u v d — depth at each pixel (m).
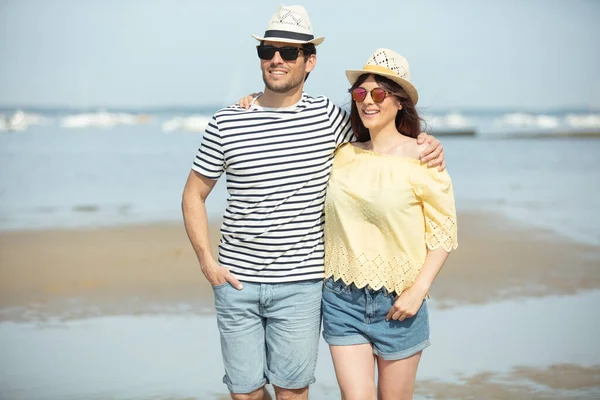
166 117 45.19
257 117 4.00
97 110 59.78
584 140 28.38
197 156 4.07
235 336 4.12
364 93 3.96
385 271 3.90
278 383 4.15
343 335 4.00
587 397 4.95
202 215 4.14
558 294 7.47
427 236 3.89
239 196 4.03
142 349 5.91
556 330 6.36
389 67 3.97
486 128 38.72
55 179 16.03
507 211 12.45
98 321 6.62
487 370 5.45
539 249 9.44
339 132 4.12
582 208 12.79
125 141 26.64
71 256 8.98
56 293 7.46
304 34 4.01
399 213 3.85
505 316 6.75
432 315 6.78
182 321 6.62
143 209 12.40
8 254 9.09
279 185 3.97
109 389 5.11
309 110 4.04
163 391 5.10
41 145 24.11
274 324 4.11
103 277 8.02
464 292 7.52
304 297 4.04
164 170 17.62
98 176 16.55
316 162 4.01
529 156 22.11
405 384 4.02
